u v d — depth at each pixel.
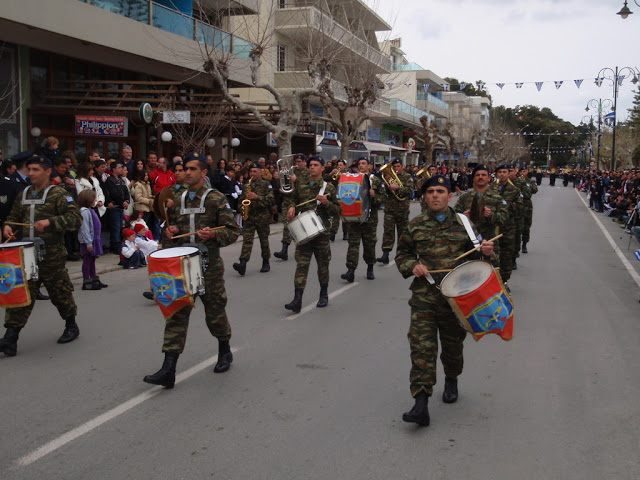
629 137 58.53
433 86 61.75
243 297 8.80
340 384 5.36
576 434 4.39
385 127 46.78
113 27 16.02
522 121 107.25
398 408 4.84
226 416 4.66
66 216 6.18
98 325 7.24
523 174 12.55
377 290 9.37
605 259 12.94
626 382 5.47
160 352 6.24
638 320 7.71
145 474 3.78
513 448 4.17
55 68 17.03
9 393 5.09
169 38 18.19
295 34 27.66
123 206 12.13
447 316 4.48
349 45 25.70
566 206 31.22
